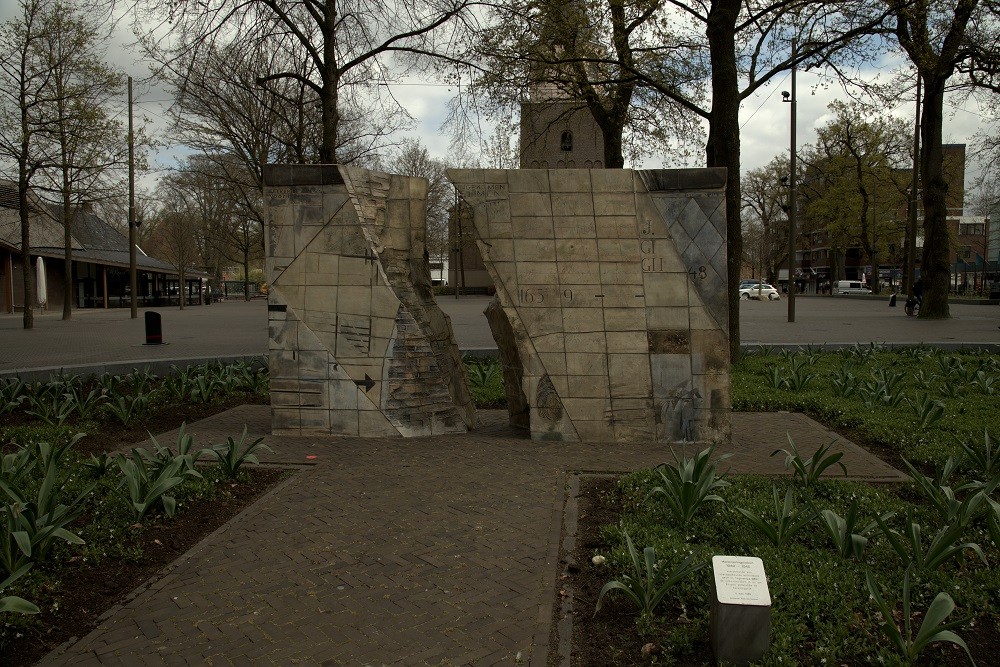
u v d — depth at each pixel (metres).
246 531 4.93
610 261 7.14
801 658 3.28
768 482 5.68
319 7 12.14
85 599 4.00
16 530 4.04
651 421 7.12
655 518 4.89
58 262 37.69
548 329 7.20
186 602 3.96
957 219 48.47
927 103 21.75
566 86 15.90
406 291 7.68
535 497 5.56
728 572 3.32
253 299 62.94
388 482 5.95
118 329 22.53
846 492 5.36
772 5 11.48
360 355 7.44
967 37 16.17
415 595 4.01
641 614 3.67
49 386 9.05
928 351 13.30
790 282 22.83
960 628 3.57
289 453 6.85
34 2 18.59
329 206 7.41
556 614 3.80
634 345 7.13
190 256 44.81
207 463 6.56
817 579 3.91
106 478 5.80
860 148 43.28
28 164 21.16
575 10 13.29
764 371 11.23
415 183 7.84
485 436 7.48
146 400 8.55
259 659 3.39
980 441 6.73
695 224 7.08
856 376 10.32
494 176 7.19
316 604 3.92
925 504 5.32
